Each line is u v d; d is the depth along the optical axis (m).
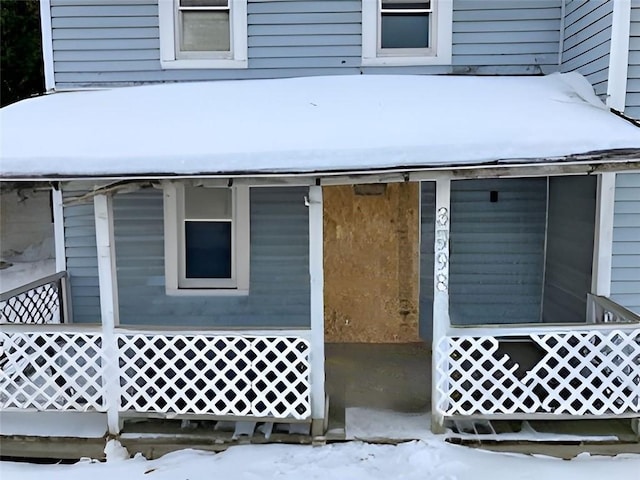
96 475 4.31
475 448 4.55
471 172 4.36
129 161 4.33
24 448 4.68
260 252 6.74
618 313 4.81
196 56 6.66
